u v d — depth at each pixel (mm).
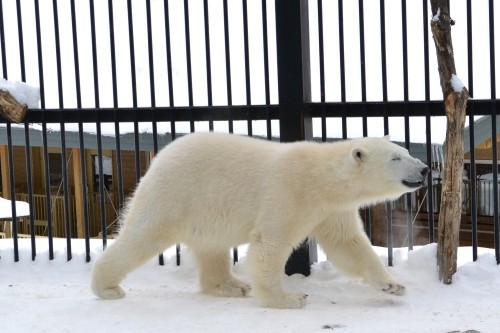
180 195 5066
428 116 5500
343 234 5141
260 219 4875
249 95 5824
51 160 15203
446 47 5109
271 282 4859
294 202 4844
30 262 6398
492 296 4996
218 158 5078
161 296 5316
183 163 5102
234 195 4980
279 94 5648
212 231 5102
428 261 5488
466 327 4172
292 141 5660
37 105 6320
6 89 6070
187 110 5965
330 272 5750
